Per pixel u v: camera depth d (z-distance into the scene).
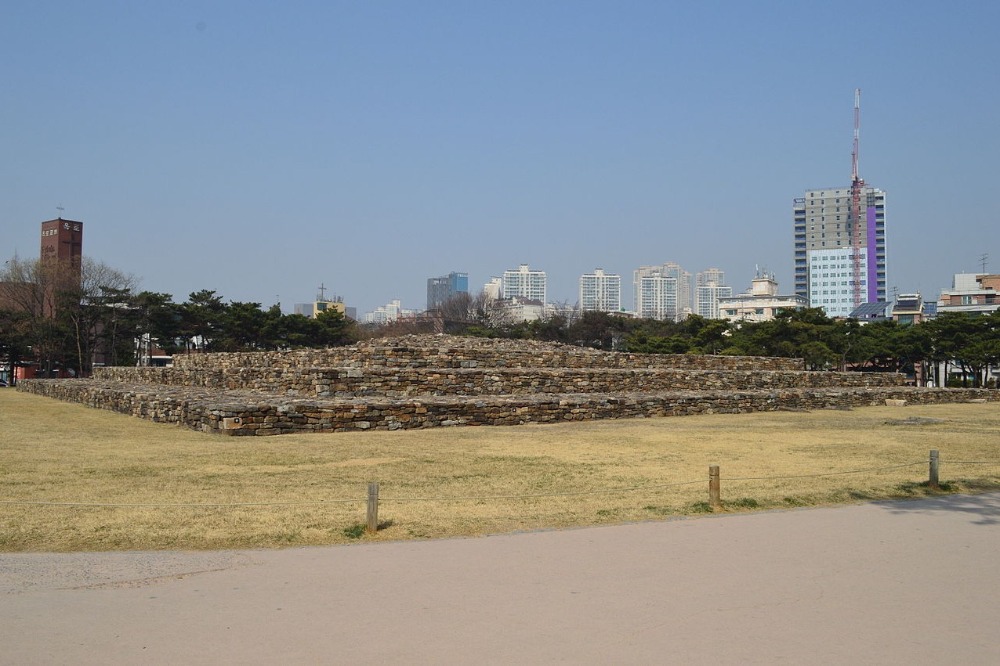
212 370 32.31
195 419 23.38
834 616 7.55
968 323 64.94
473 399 25.70
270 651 6.52
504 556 9.71
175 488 13.76
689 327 81.31
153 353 96.44
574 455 18.86
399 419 23.78
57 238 94.12
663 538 10.77
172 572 8.92
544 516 12.05
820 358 63.81
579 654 6.50
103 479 14.63
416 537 10.73
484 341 41.50
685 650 6.61
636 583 8.55
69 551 9.88
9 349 71.81
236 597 7.98
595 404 28.11
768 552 10.03
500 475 15.73
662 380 35.50
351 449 19.08
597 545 10.33
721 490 14.39
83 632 6.94
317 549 10.05
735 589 8.38
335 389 26.11
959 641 6.92
